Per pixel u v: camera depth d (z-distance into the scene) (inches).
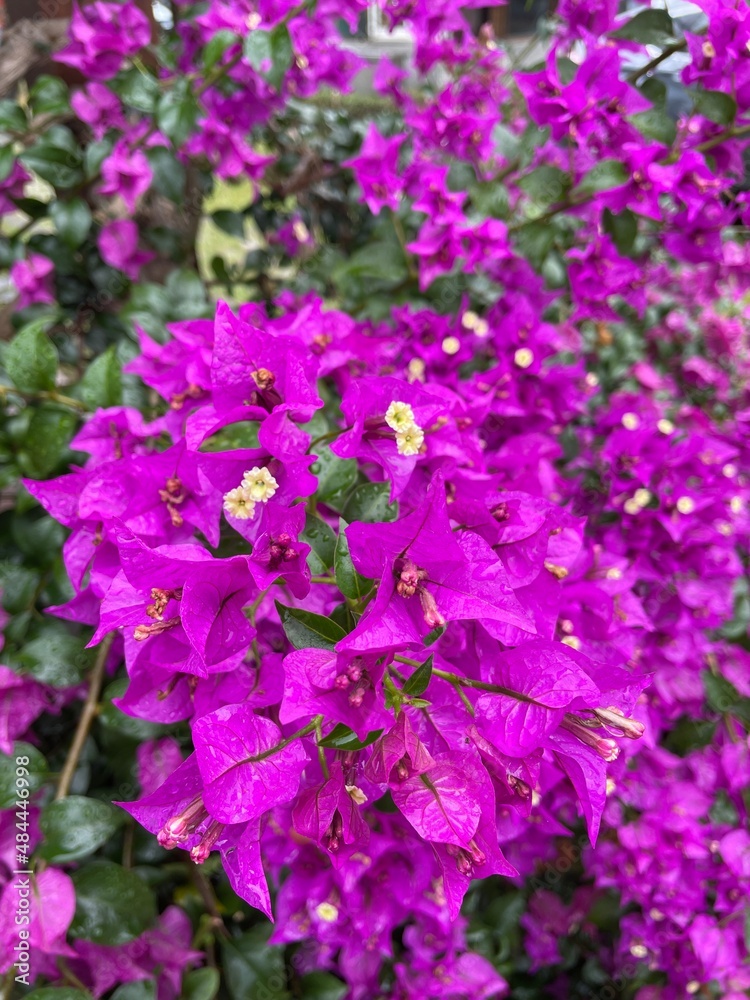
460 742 9.0
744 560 19.9
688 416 19.6
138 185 16.0
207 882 14.0
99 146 15.7
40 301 17.4
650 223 16.8
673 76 17.9
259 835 8.3
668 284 23.5
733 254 17.5
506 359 15.6
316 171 21.4
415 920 15.2
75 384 14.5
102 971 11.7
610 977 18.4
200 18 15.4
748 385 22.3
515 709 8.5
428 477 11.3
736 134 13.9
